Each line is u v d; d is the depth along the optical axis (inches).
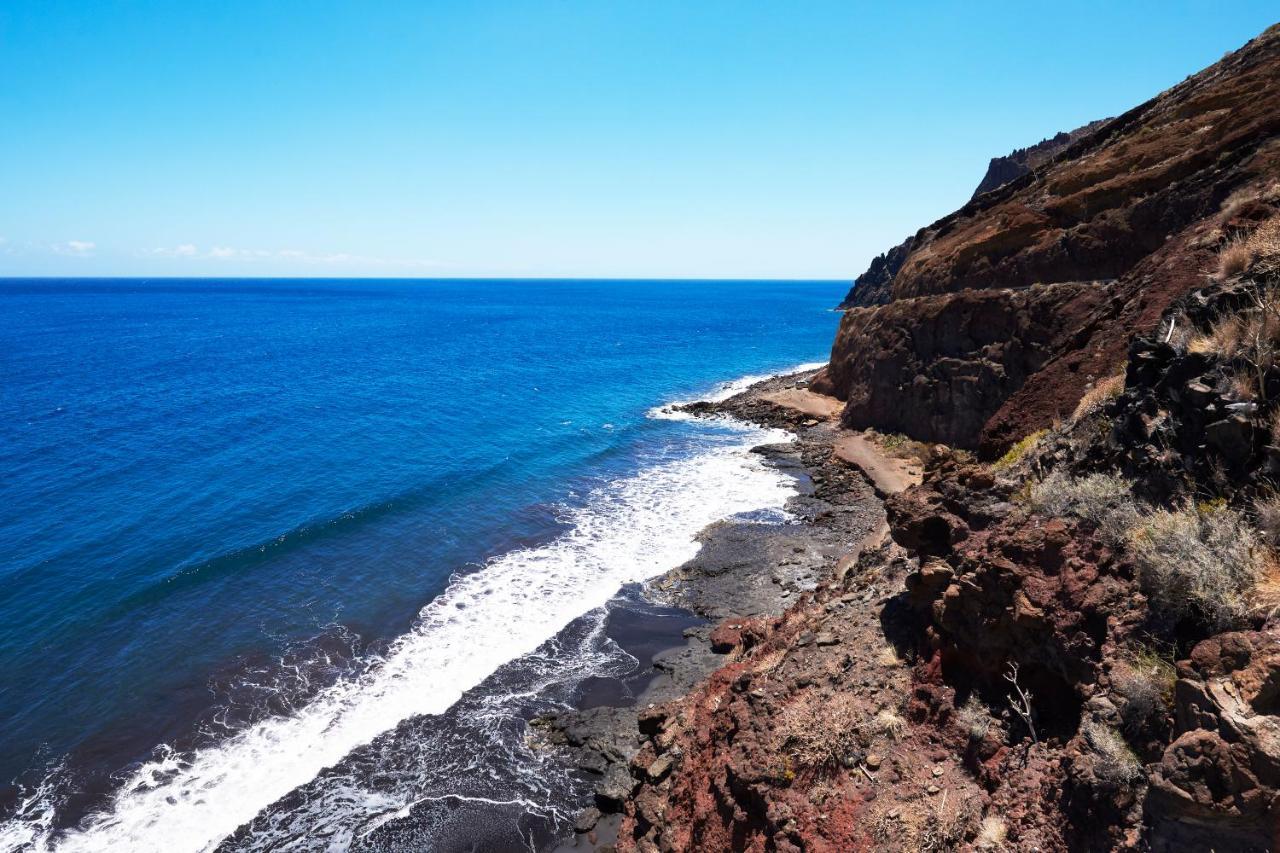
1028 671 326.0
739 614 844.0
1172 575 273.6
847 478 1366.9
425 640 789.2
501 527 1139.9
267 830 537.3
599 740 617.9
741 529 1119.6
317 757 609.6
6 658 737.0
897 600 468.8
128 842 522.0
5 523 1087.6
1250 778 194.9
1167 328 390.6
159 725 642.2
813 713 398.0
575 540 1085.1
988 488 425.7
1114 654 282.0
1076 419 471.5
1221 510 280.5
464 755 614.2
